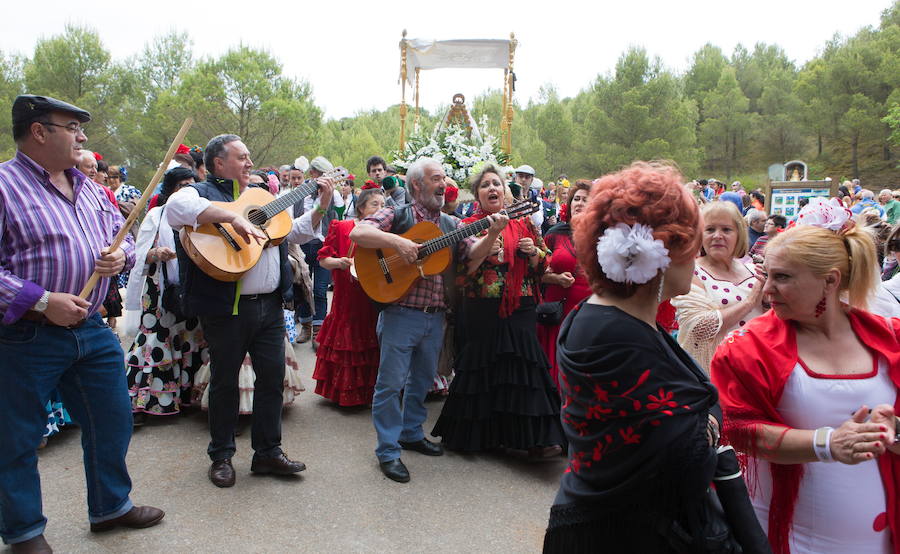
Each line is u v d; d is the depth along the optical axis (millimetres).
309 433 4125
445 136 7691
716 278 2979
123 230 2570
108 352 2688
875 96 44406
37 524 2521
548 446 3834
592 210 1426
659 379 1307
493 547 2848
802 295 1673
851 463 1501
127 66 39156
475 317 3746
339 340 4527
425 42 9914
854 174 45281
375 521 3035
